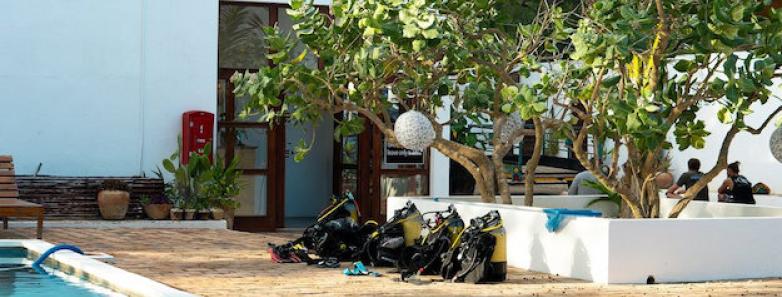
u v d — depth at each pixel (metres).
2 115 20.73
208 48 21.80
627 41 12.52
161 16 21.56
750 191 19.58
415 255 13.10
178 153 21.48
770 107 24.16
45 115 20.95
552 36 15.33
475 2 15.06
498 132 16.25
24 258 14.88
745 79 12.70
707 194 19.97
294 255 14.38
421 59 15.43
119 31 21.33
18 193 18.50
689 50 13.66
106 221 19.95
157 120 21.56
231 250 15.90
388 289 11.89
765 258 13.52
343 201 14.82
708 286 12.62
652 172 14.66
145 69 21.48
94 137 21.22
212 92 21.81
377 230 14.02
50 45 20.98
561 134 15.48
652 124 12.52
